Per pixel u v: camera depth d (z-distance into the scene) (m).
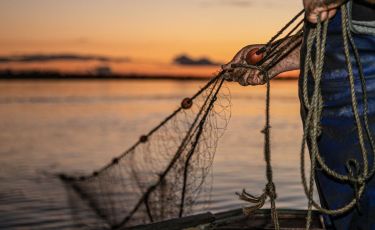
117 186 15.18
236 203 17.20
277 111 92.69
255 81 3.62
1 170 26.97
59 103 122.81
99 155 33.66
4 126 58.22
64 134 48.78
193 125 4.35
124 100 143.50
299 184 20.61
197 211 9.80
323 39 2.82
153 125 60.09
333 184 3.05
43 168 27.77
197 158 4.58
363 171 2.90
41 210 16.92
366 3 2.79
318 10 2.75
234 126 58.59
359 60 2.82
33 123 62.88
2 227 15.19
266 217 5.85
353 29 2.83
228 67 3.69
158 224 4.55
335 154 2.98
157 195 6.54
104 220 13.63
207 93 4.01
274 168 26.27
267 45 3.42
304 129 2.96
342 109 2.91
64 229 14.39
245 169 26.12
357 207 3.01
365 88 2.84
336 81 2.90
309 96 3.02
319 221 5.58
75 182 17.48
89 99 148.38
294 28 3.38
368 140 2.89
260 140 42.62
